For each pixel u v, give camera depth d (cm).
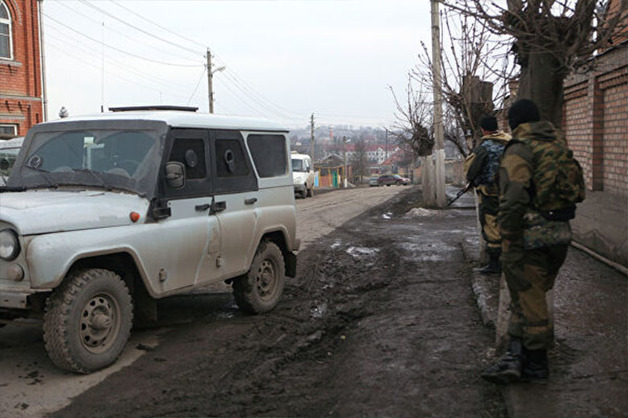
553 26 407
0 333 612
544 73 432
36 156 600
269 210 712
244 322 666
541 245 382
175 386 472
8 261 464
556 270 401
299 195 2823
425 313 650
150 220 546
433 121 1798
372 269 985
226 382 487
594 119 1007
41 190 574
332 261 1061
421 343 540
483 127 736
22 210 472
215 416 421
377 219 1705
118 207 529
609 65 820
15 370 503
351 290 849
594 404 366
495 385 428
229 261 645
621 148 916
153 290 547
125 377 489
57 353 475
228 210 642
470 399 409
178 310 721
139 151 567
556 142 388
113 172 564
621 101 912
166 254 559
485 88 895
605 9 431
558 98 439
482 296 666
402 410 399
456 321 607
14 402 436
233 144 662
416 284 803
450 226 1452
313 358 579
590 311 570
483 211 759
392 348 532
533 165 383
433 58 1509
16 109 2150
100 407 430
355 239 1289
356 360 513
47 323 475
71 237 478
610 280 695
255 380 495
